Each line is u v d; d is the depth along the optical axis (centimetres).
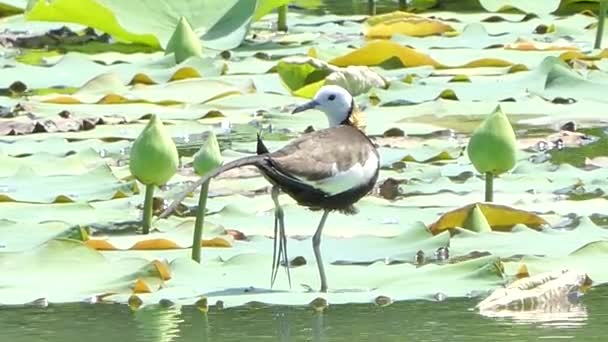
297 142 1014
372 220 1204
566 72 1778
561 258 1078
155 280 1032
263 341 934
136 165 1170
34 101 1777
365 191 1036
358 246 1117
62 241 1071
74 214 1241
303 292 1005
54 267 1056
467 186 1327
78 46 2219
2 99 1811
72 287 1020
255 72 1948
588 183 1334
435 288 1014
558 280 1016
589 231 1150
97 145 1540
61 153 1502
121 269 1048
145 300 1006
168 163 1171
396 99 1745
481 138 1216
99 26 2106
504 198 1275
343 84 1797
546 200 1275
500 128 1213
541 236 1141
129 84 1884
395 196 1301
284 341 931
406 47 1948
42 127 1625
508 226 1191
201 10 2172
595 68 1914
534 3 2469
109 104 1769
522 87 1775
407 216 1215
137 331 959
